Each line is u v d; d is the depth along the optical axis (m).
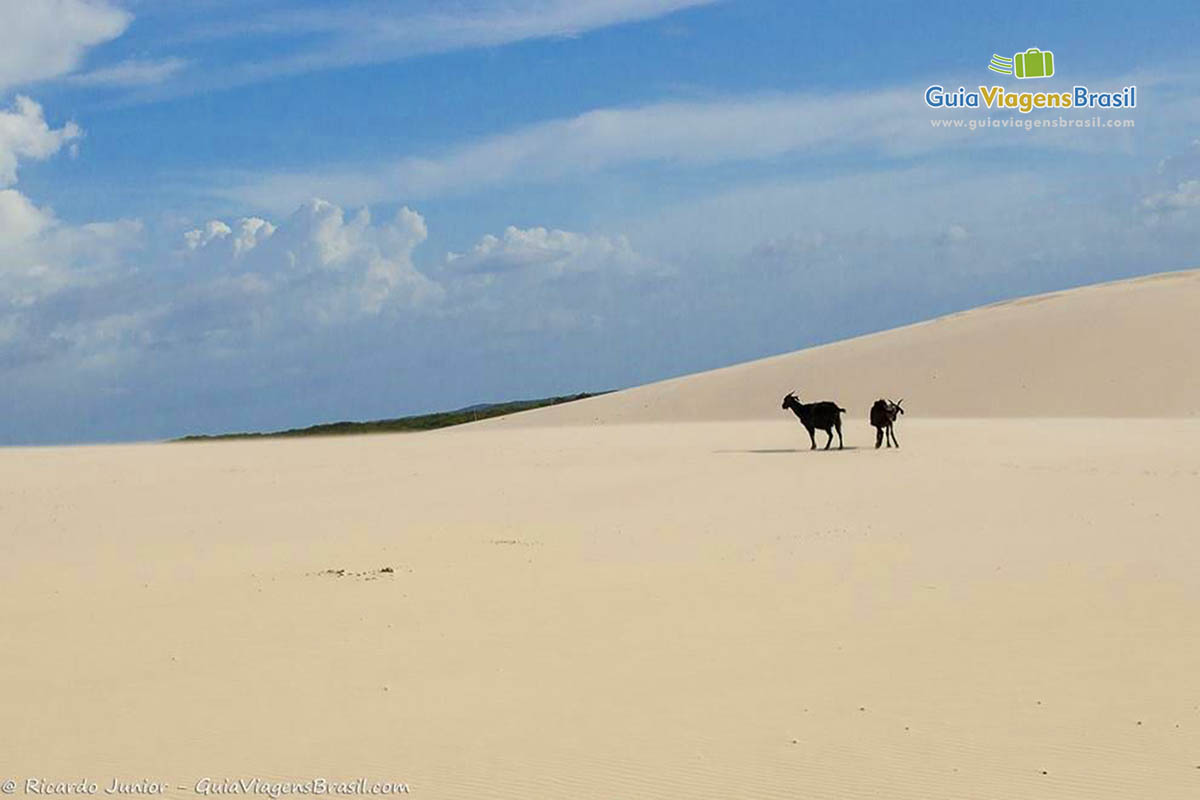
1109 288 79.88
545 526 24.56
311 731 10.92
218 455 50.12
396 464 41.69
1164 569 17.28
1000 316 75.50
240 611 16.50
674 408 70.44
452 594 17.30
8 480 39.69
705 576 18.17
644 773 9.53
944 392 63.22
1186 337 63.97
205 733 10.95
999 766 9.46
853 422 54.44
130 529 26.70
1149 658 12.55
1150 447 36.31
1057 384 61.16
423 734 10.73
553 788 9.27
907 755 9.77
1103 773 9.24
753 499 27.55
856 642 13.69
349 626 15.34
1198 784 8.96
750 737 10.34
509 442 50.78
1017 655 12.87
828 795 8.96
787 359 78.06
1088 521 22.11
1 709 11.90
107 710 11.77
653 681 12.30
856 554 19.70
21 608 17.27
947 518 23.28
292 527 25.95
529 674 12.73
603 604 16.28
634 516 25.61
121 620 16.14
